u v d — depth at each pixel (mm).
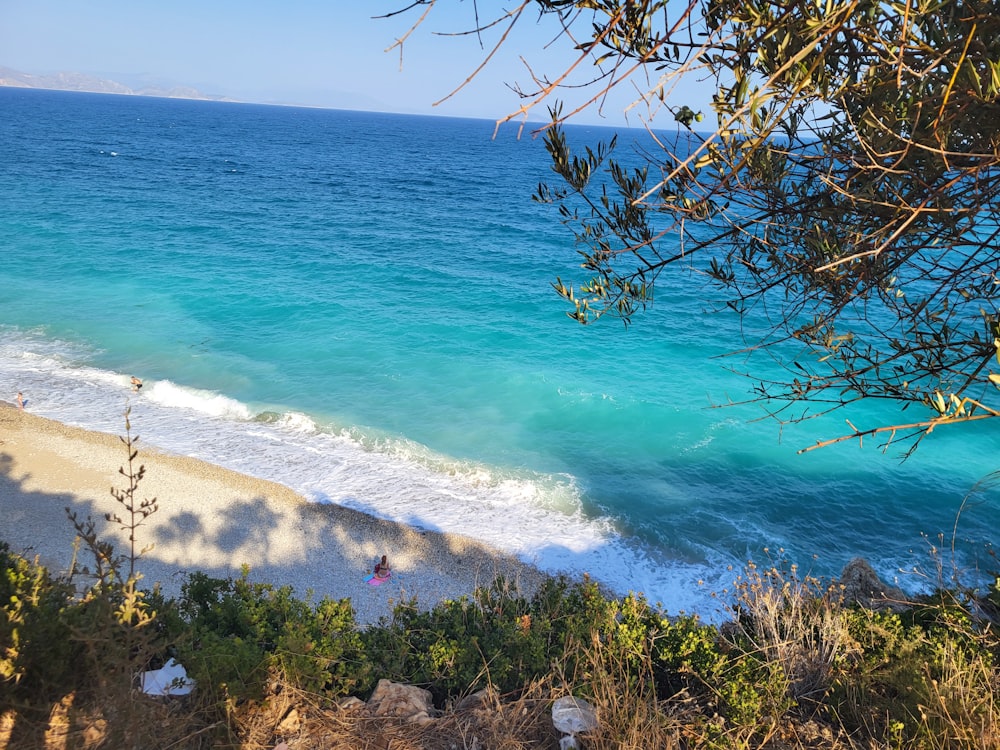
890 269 2273
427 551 17000
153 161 104938
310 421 23312
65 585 4957
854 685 4555
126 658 3725
